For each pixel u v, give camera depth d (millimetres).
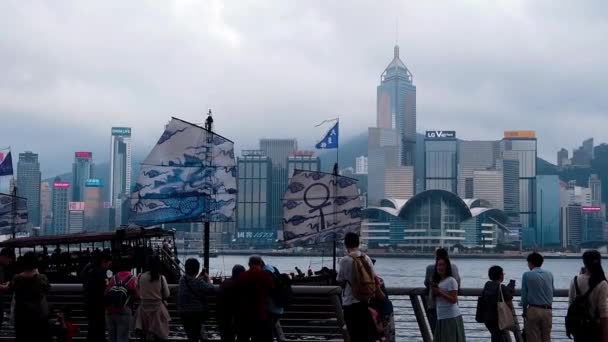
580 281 17250
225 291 19203
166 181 52062
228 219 52594
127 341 20453
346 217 62406
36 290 19375
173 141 52156
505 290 20031
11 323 21094
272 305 19641
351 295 18109
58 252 46562
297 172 62688
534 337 19328
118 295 20156
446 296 18141
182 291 20297
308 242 62312
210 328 28203
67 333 21562
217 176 52688
